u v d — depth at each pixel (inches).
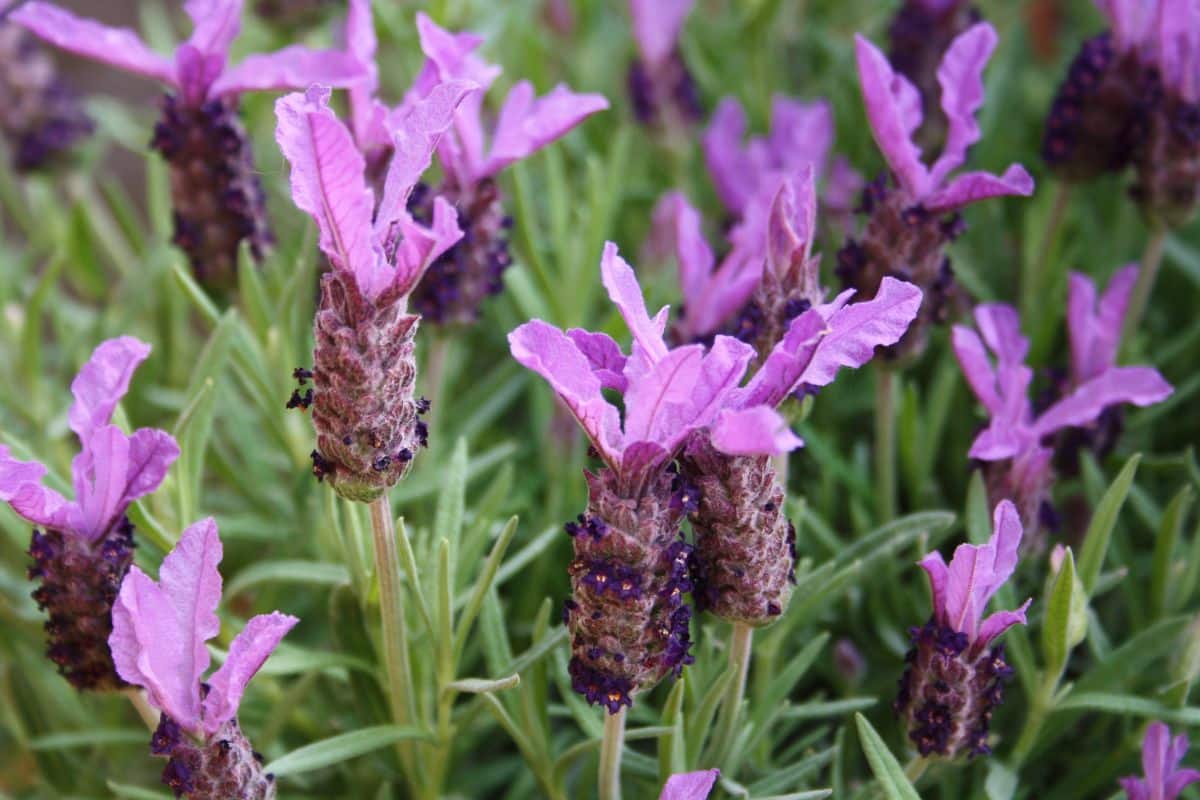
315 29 18.5
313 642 15.2
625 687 11.5
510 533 12.7
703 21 21.9
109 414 12.1
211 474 17.7
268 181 18.8
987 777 13.3
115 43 13.9
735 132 17.1
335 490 11.6
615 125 20.7
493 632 13.3
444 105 10.9
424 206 13.9
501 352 17.5
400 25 18.5
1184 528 15.6
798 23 22.0
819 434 15.7
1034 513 13.6
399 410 11.4
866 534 14.5
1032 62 22.2
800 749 14.3
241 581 14.0
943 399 15.1
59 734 14.7
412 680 13.4
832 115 19.4
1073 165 15.2
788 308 12.4
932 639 12.0
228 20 13.8
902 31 16.7
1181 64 14.3
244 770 11.6
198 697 11.4
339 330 11.2
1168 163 14.6
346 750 12.5
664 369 10.8
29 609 14.9
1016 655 13.3
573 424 15.1
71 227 18.6
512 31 20.2
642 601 11.3
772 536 11.6
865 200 13.5
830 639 14.8
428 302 14.0
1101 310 14.2
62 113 18.5
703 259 14.2
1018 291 17.3
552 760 13.5
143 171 25.9
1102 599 14.9
